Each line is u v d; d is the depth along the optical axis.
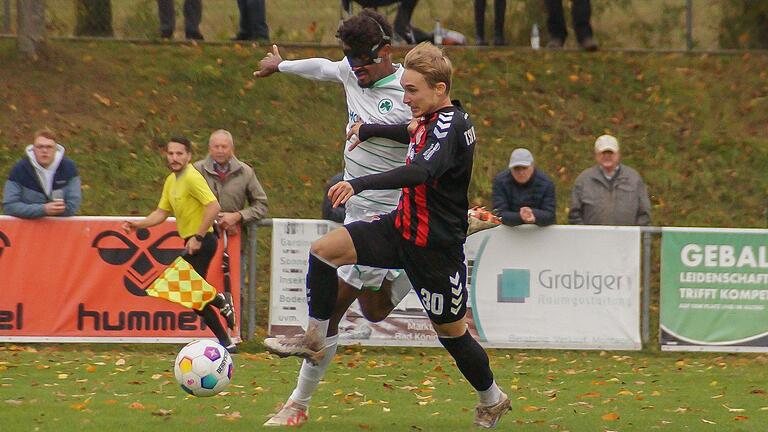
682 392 25.53
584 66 49.91
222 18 53.50
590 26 51.06
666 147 45.72
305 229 31.62
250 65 48.12
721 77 49.97
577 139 45.81
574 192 34.72
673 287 32.09
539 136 45.72
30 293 30.48
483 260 31.73
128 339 30.75
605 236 32.03
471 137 17.75
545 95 48.00
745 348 32.25
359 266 18.97
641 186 34.50
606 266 32.03
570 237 31.88
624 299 32.09
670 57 51.16
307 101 46.78
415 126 18.05
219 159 31.50
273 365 28.23
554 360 31.06
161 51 48.59
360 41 18.73
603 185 34.31
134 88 46.00
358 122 19.17
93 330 30.69
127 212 39.44
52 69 46.41
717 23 53.62
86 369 26.81
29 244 30.48
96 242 30.62
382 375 27.20
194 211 28.95
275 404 22.36
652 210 42.59
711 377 28.08
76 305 30.62
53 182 30.89
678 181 44.00
